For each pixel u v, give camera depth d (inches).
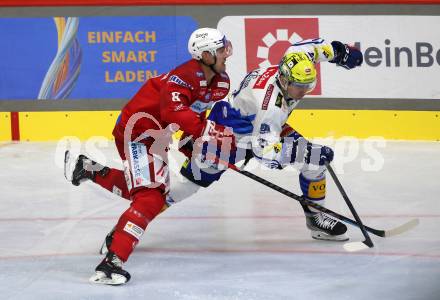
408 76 844.6
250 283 412.5
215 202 603.5
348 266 442.6
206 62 438.9
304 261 454.0
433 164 728.3
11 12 820.0
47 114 829.2
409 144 825.5
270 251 476.4
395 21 842.2
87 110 833.5
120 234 409.1
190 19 836.6
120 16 829.8
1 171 695.7
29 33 823.7
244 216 563.2
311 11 839.7
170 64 839.1
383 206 585.6
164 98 433.4
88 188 638.5
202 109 461.4
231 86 841.5
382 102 845.2
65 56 828.0
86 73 831.1
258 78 451.2
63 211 570.9
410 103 846.5
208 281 416.5
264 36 839.1
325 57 484.7
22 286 408.5
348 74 839.7
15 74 825.5
